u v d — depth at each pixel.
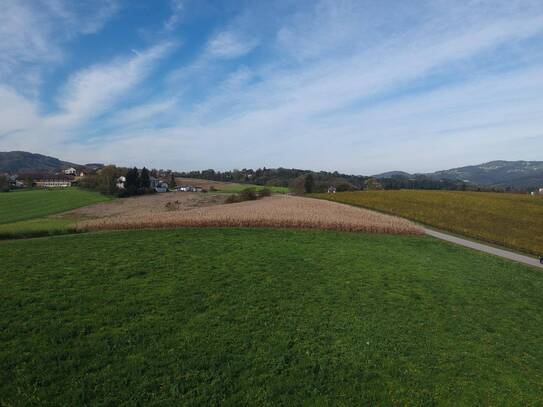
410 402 8.17
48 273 15.49
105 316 11.28
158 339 10.05
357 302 14.30
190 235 27.64
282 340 10.53
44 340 9.55
